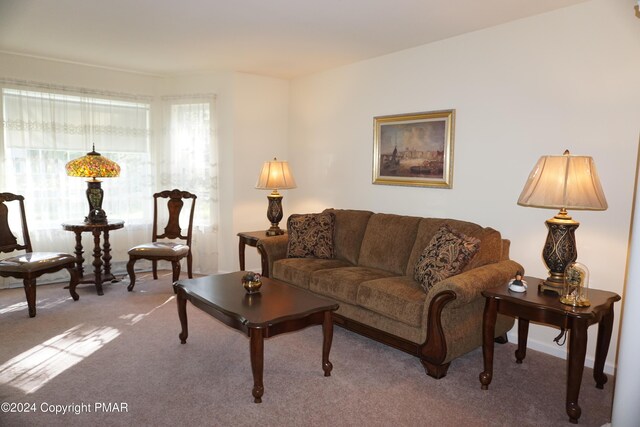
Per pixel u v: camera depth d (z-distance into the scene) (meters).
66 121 4.74
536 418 2.33
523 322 2.94
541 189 2.49
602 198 2.41
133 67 4.95
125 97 5.11
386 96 4.27
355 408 2.40
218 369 2.84
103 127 5.00
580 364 2.25
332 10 3.12
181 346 3.20
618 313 2.83
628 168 2.76
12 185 4.50
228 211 5.25
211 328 3.55
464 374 2.83
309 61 4.56
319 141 5.08
